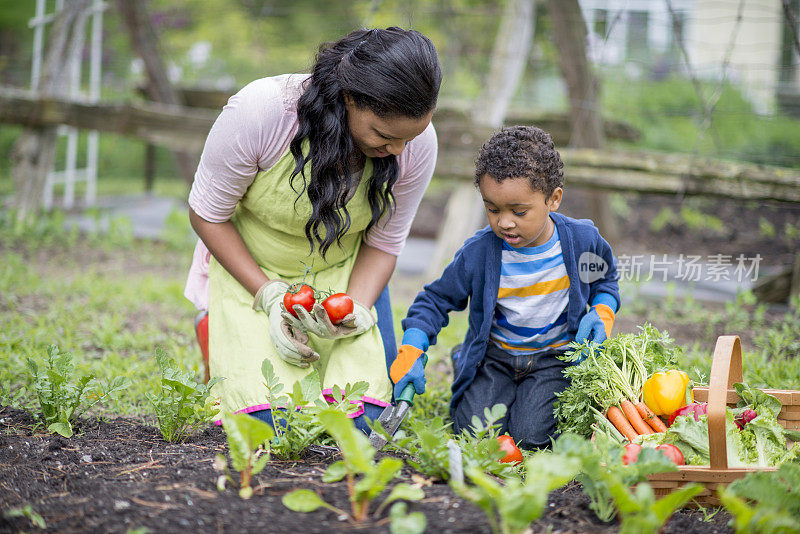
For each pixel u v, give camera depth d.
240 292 3.23
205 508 2.22
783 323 5.41
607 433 2.83
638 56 12.29
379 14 11.80
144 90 9.69
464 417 3.30
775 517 1.94
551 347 3.37
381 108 2.65
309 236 3.07
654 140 11.56
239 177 3.03
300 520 2.15
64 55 8.66
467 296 3.39
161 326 5.27
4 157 11.75
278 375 3.07
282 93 2.95
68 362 3.02
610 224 8.64
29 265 7.15
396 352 3.39
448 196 12.77
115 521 2.17
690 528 2.28
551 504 2.39
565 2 7.41
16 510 2.21
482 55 11.21
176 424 2.90
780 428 2.73
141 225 9.78
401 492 2.10
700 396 3.05
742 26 13.73
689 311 6.06
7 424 3.04
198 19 13.51
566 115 8.58
